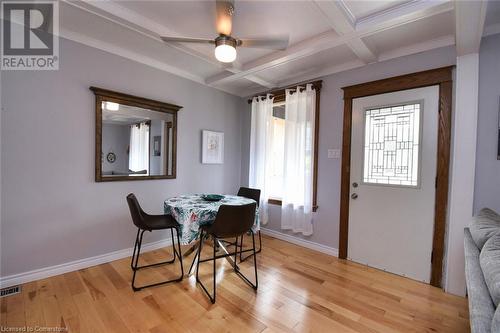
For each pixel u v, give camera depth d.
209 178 3.76
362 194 2.82
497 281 0.93
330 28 2.26
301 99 3.32
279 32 2.33
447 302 2.06
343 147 2.95
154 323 1.74
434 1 1.75
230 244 3.12
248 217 2.17
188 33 2.43
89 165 2.54
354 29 2.07
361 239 2.82
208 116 3.73
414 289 2.27
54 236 2.35
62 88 2.35
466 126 2.09
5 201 2.09
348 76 2.94
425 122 2.40
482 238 1.41
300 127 3.31
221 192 3.94
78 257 2.50
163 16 2.16
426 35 2.28
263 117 3.77
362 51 2.46
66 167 2.40
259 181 3.80
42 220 2.28
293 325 1.75
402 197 2.54
